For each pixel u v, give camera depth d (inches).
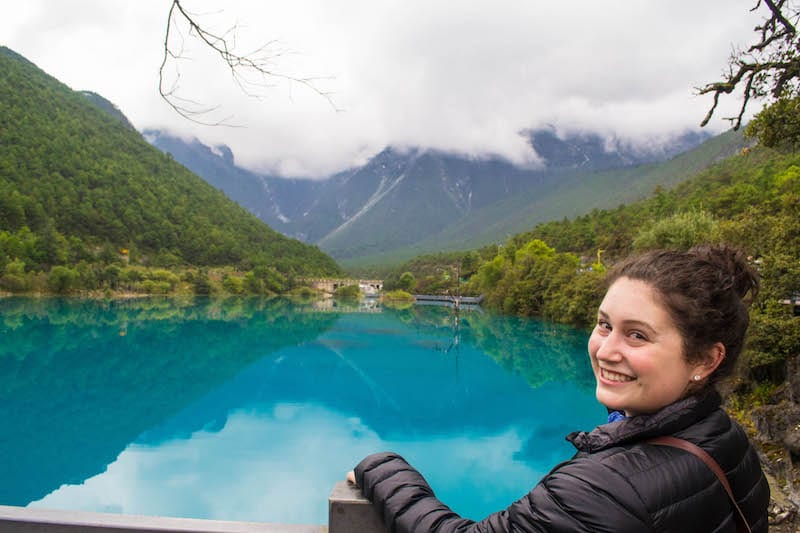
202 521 50.5
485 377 1032.2
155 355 1339.8
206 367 1197.1
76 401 848.9
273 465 526.6
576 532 37.2
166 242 4650.6
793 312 549.6
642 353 41.3
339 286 5300.2
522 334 1596.9
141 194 4899.1
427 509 43.9
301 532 49.7
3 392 902.4
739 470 41.5
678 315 40.5
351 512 48.9
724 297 41.1
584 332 1517.0
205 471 506.3
